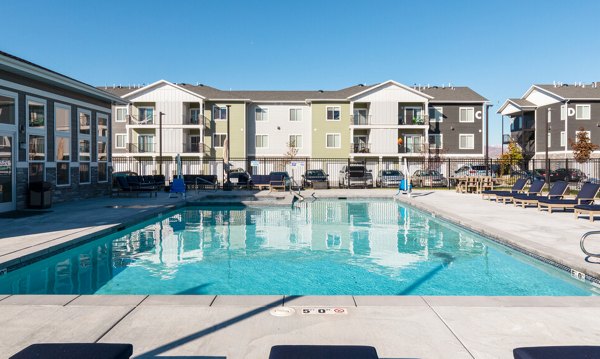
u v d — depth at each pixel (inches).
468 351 129.3
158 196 755.4
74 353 91.7
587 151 1245.1
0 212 478.9
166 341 135.5
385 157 1494.8
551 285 239.8
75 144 645.9
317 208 645.3
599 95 1502.2
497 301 175.3
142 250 337.1
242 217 535.2
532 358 88.6
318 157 1502.2
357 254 324.8
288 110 1526.8
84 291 231.5
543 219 446.6
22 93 516.7
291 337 138.5
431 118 1563.7
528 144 1697.8
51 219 420.8
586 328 147.4
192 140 1509.6
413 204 641.0
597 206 437.7
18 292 229.0
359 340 136.5
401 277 259.4
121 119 1525.6
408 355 126.3
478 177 912.3
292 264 293.0
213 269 278.8
